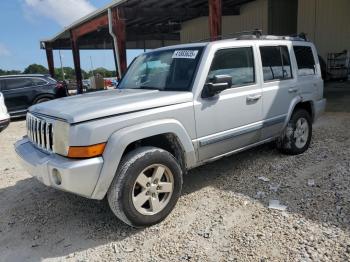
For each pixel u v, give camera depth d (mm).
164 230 3535
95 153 3238
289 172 4812
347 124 7527
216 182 4641
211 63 4129
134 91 4320
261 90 4719
